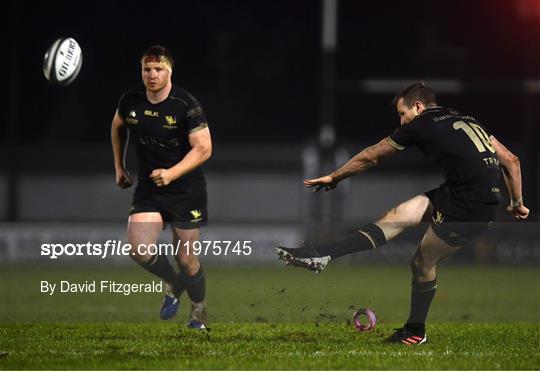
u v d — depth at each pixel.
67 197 111.12
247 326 36.84
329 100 93.62
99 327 36.56
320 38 126.62
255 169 113.12
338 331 35.00
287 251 29.80
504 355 28.50
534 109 100.56
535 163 100.00
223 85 126.62
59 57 35.88
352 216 108.69
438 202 30.05
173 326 36.78
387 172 111.06
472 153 29.67
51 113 122.88
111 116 123.88
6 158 110.50
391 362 26.61
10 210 99.38
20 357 27.59
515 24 121.38
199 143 33.81
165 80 33.84
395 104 31.41
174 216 35.00
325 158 93.88
